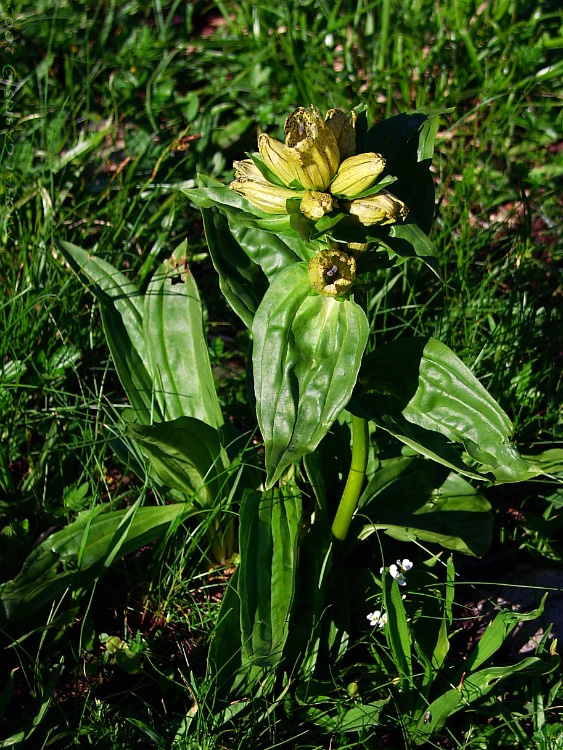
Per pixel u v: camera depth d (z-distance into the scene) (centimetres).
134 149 103
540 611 63
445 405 64
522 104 102
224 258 65
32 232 88
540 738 62
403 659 63
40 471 76
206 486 71
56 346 82
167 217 88
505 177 99
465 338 81
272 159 59
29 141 96
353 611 69
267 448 61
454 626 69
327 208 58
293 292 62
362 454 66
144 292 86
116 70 113
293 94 105
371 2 112
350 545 70
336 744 64
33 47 114
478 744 63
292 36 104
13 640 67
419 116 66
